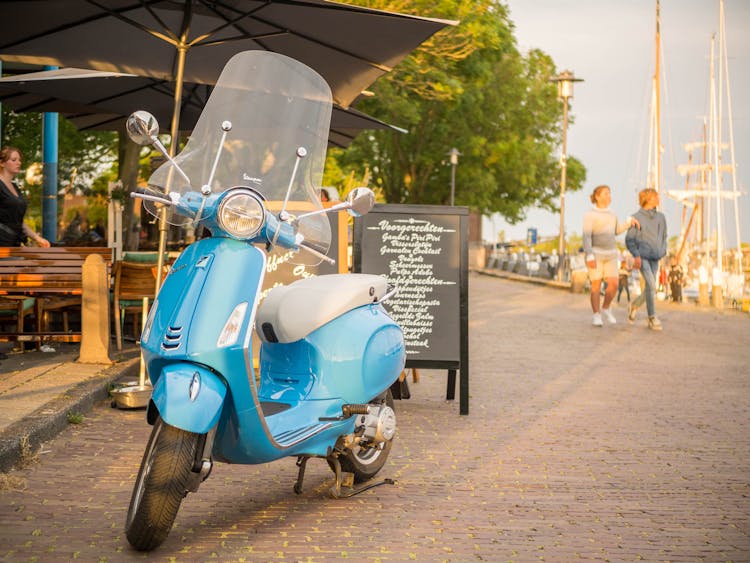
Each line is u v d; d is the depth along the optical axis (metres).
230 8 8.81
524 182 51.47
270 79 5.48
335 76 10.05
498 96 50.31
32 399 7.79
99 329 9.68
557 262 40.25
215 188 5.24
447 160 49.78
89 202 25.58
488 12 34.94
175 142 8.77
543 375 11.44
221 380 4.78
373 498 5.99
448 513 5.71
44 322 11.07
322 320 5.74
